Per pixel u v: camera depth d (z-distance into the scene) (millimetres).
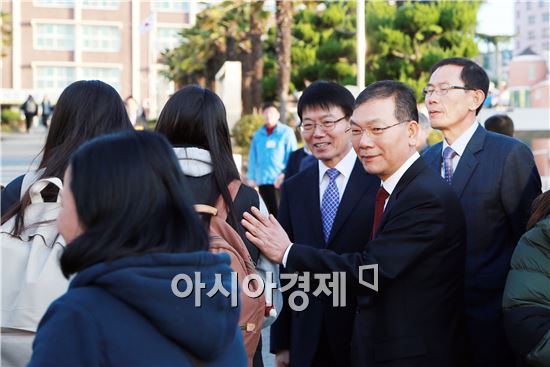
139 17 60719
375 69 22469
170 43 60531
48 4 59719
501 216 3830
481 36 33094
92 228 1881
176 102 3203
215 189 3086
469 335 3715
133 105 13320
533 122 13898
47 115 44188
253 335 2807
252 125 19484
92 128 3070
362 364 3213
